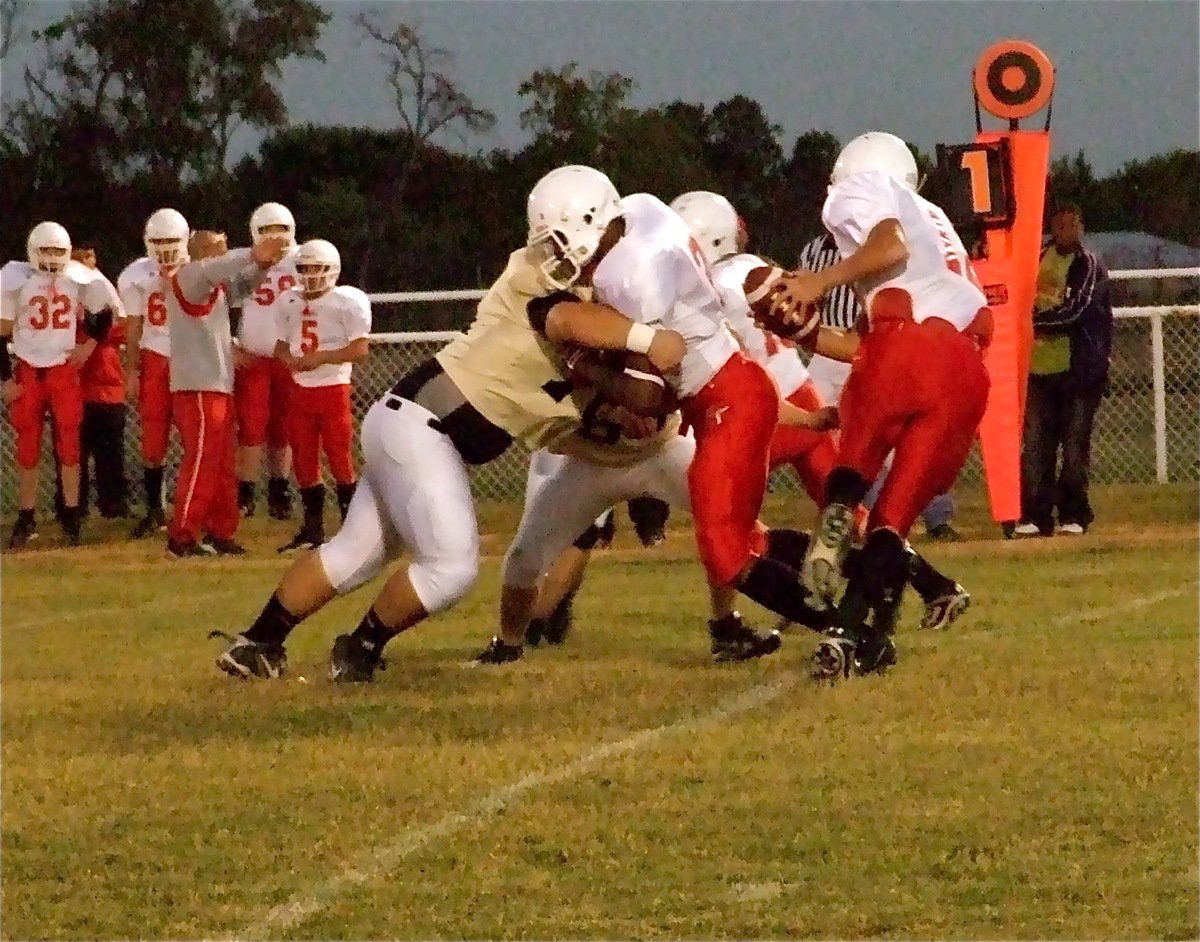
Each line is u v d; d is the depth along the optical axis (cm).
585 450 1197
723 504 1145
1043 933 718
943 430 1134
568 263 1086
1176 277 2711
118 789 960
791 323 1136
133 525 2503
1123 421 2802
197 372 2152
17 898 788
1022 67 1975
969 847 823
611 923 739
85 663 1380
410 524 1191
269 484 2525
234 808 916
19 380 2333
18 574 2044
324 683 1234
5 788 967
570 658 1330
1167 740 1002
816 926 730
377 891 785
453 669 1288
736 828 858
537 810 894
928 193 2055
